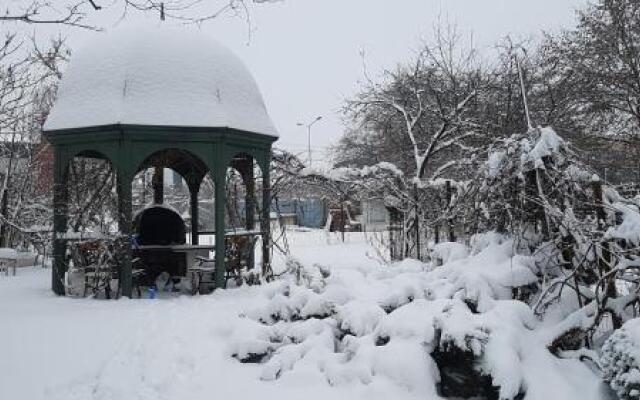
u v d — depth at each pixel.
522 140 6.41
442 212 9.92
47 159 19.86
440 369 5.07
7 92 15.70
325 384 5.23
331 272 7.98
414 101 17.97
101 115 9.66
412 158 18.22
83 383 5.50
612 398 4.28
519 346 4.89
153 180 13.78
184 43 10.61
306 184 13.92
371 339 5.61
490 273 5.92
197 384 5.44
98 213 12.64
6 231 17.27
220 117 10.03
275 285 7.21
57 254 10.42
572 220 5.60
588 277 6.09
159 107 9.80
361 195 13.38
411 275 6.86
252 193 12.38
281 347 5.98
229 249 10.70
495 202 6.57
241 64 11.43
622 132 18.05
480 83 16.06
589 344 5.35
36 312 8.53
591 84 17.39
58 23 6.10
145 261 12.09
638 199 5.94
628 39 17.31
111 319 7.99
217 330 7.05
